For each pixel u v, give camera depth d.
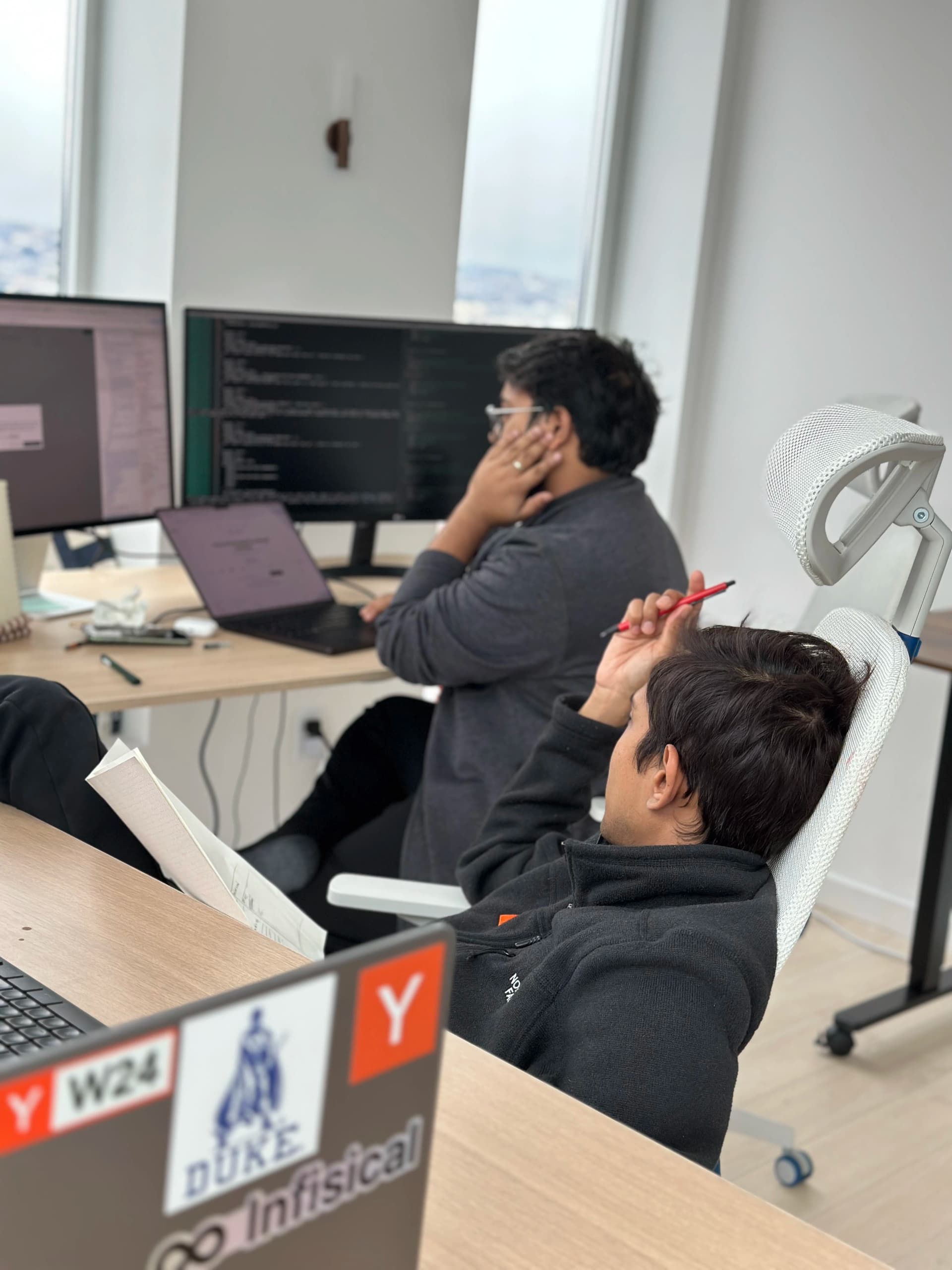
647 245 3.60
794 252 3.34
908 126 3.10
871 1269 0.72
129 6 2.71
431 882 1.98
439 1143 0.80
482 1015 1.11
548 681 1.99
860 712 1.12
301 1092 0.49
